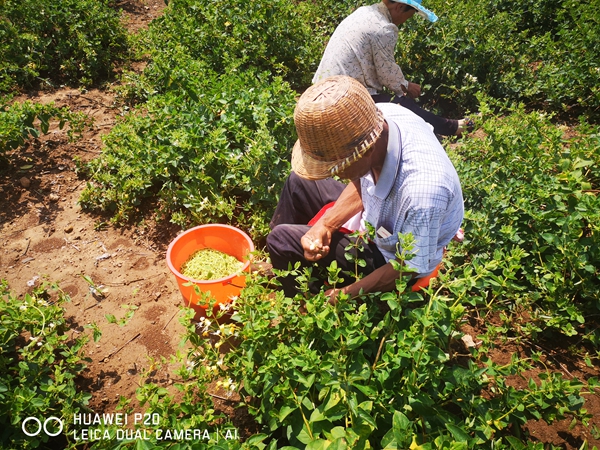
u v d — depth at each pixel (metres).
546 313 3.09
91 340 3.14
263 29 5.65
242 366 2.48
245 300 2.59
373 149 2.01
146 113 5.06
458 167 3.89
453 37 5.38
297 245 2.81
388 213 2.31
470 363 2.34
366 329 2.45
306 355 2.17
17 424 2.42
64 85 5.50
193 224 3.83
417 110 4.45
